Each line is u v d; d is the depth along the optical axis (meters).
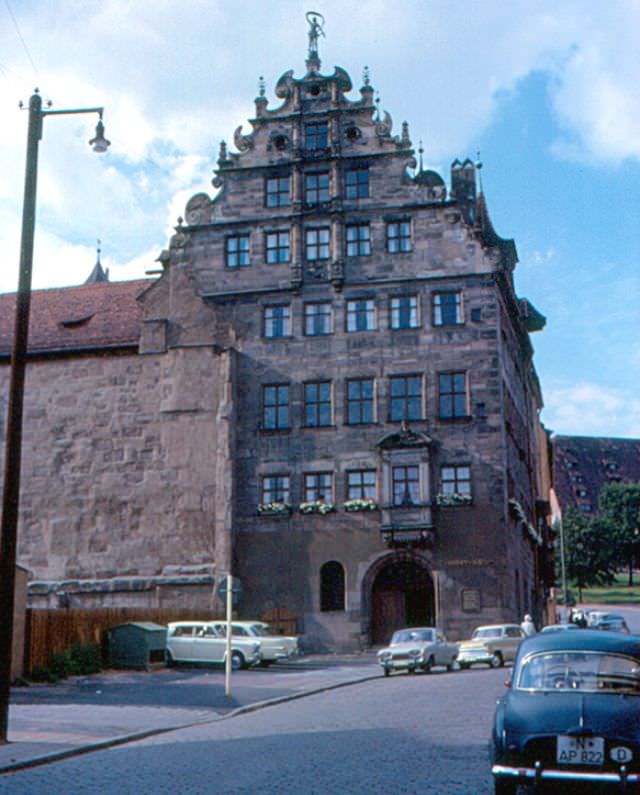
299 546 46.91
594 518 120.75
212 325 49.81
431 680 30.33
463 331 47.47
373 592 46.50
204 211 51.12
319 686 28.78
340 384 48.12
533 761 10.84
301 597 46.41
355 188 49.91
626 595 116.50
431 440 46.19
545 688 11.64
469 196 57.72
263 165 51.06
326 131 50.88
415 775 12.77
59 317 53.34
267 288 49.62
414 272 48.44
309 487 47.47
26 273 18.62
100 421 49.81
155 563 47.59
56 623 32.34
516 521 49.59
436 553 45.47
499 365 46.84
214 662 36.56
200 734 18.52
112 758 15.43
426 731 17.31
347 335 48.53
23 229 18.92
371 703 23.41
